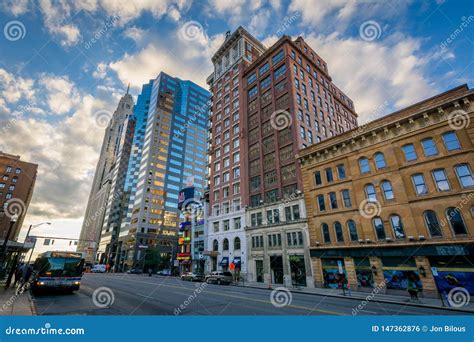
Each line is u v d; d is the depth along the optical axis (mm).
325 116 47281
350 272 24109
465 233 18484
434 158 21219
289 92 40281
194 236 53250
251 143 44875
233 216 42531
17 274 21297
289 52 44031
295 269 30016
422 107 22719
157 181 98250
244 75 52500
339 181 27781
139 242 85312
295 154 35844
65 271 16781
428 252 19438
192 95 132750
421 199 21156
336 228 27000
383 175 24156
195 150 117312
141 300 14516
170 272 60625
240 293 19266
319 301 15906
